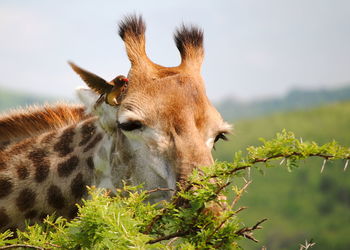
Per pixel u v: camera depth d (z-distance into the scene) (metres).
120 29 16.89
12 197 16.41
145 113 15.02
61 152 17.09
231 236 12.46
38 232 12.14
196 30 17.27
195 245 12.62
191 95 15.30
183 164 14.43
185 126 14.81
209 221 12.73
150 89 15.44
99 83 15.77
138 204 12.72
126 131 15.21
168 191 14.80
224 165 12.43
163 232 13.05
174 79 15.62
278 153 12.19
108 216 11.20
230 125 16.00
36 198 16.45
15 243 12.22
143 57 16.39
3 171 16.73
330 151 11.87
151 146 14.95
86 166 16.77
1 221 16.23
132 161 15.43
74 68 15.70
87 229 11.38
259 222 12.47
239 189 12.91
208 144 15.27
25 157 17.05
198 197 12.45
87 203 11.69
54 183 16.59
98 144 16.80
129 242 10.77
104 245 11.33
